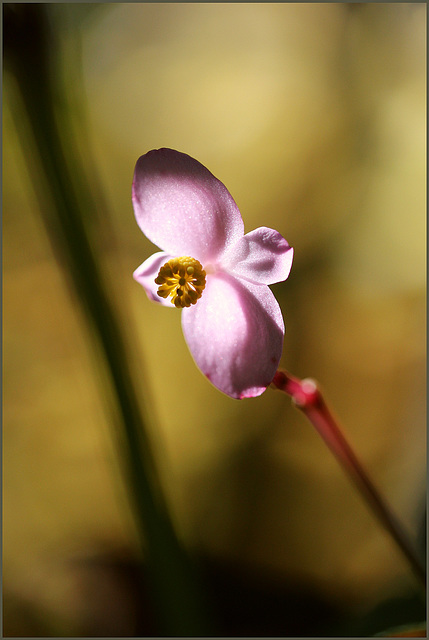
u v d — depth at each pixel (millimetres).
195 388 439
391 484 394
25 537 401
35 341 445
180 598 248
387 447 419
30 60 231
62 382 436
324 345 468
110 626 364
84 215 236
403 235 488
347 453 237
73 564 392
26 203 461
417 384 439
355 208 503
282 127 521
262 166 513
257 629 347
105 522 406
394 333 467
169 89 521
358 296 483
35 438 425
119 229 468
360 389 447
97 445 424
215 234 217
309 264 493
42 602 376
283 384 235
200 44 529
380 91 502
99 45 501
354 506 402
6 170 442
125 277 456
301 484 411
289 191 508
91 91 500
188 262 217
